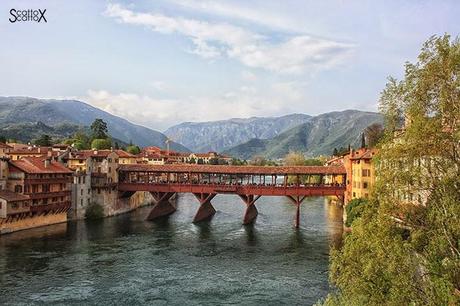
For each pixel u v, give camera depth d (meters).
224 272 57.41
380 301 24.58
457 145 23.38
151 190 108.75
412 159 24.34
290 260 63.84
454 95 23.58
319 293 48.91
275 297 47.59
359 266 26.25
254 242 76.81
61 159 111.69
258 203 150.12
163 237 80.88
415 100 24.67
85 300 46.16
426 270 24.80
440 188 23.66
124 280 53.38
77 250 68.38
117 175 112.19
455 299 22.27
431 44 24.53
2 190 81.12
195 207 136.12
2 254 64.62
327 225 95.88
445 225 23.48
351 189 98.06
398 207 24.98
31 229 84.94
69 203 95.56
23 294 47.53
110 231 86.06
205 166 111.31
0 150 125.44
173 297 47.53
